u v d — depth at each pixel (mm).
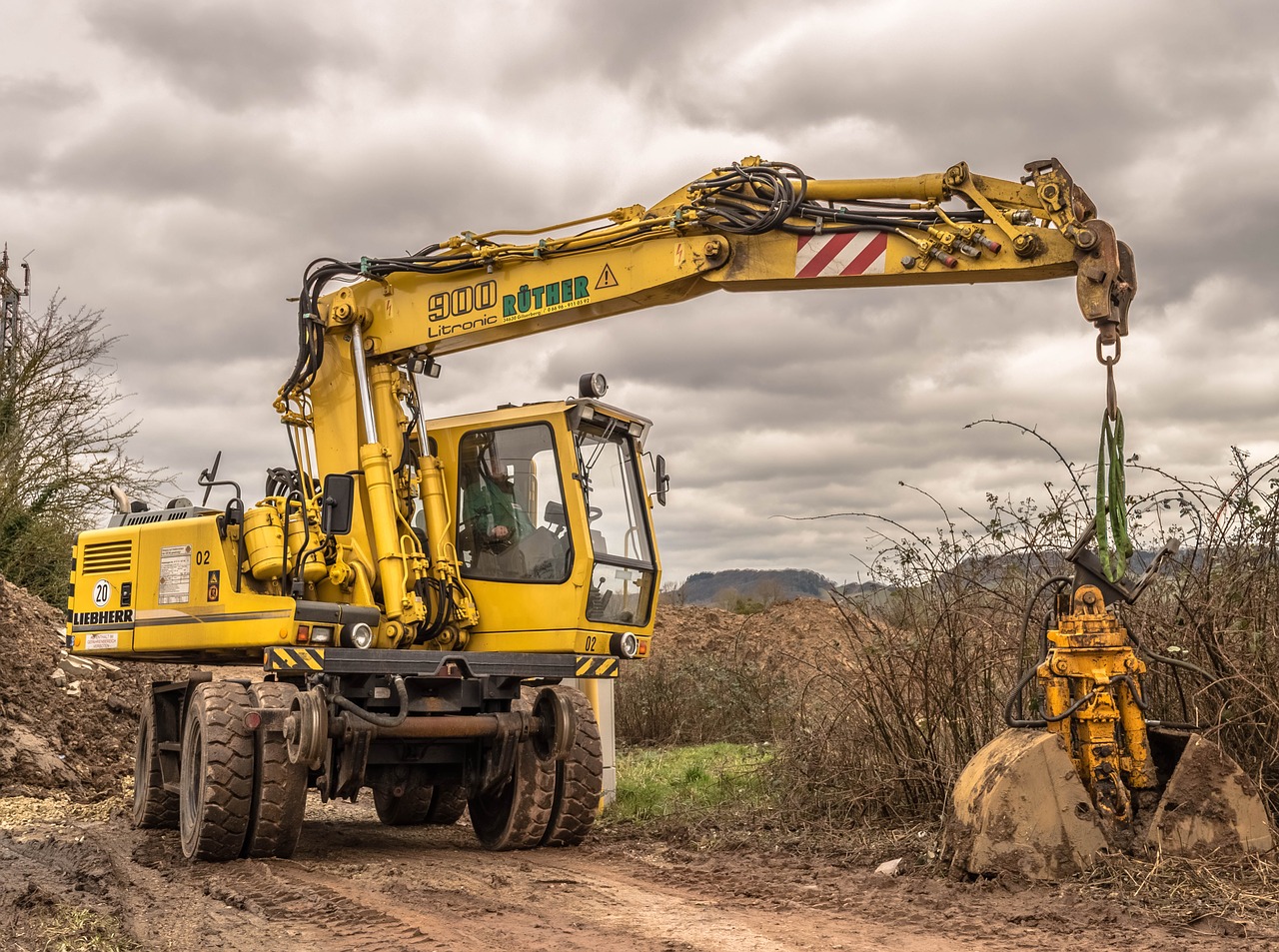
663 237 7648
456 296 8430
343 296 8758
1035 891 5684
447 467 8672
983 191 6652
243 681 7477
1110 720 5977
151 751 8711
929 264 6754
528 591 8242
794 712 9156
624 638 8289
